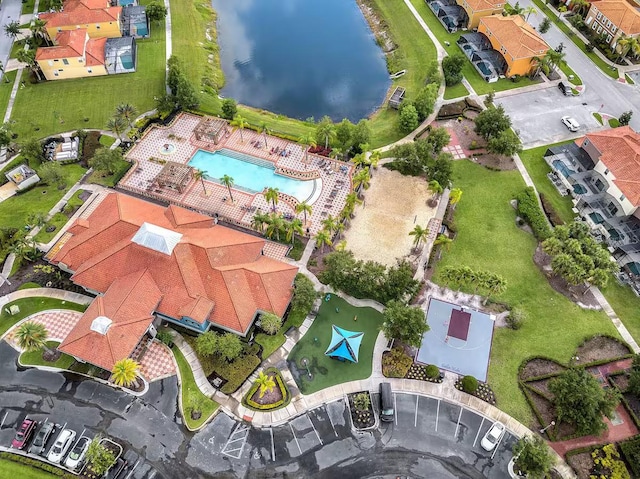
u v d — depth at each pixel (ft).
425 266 306.76
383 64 479.41
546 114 406.82
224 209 334.44
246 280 277.85
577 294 296.10
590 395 232.32
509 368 264.72
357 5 550.36
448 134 361.30
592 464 232.53
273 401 249.55
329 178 355.77
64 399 248.52
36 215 318.86
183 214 309.83
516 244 319.68
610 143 341.21
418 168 358.43
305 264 305.73
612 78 440.86
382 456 235.20
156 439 237.66
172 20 487.20
